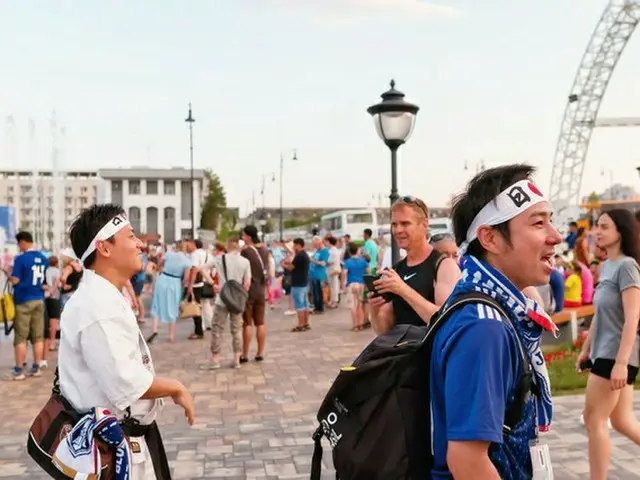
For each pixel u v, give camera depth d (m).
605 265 4.04
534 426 1.83
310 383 8.75
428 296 3.71
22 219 95.44
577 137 80.44
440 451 1.77
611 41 75.75
